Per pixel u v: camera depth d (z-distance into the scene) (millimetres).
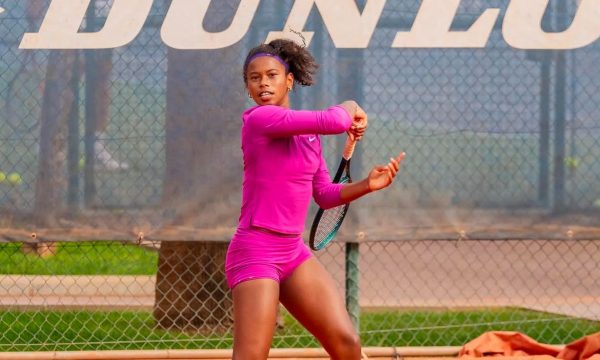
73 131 21422
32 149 21359
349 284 22156
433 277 39344
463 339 25828
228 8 21656
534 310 30141
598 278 38562
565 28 22031
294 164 14266
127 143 21516
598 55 22000
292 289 14523
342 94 21766
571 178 22062
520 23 21969
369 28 21797
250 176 14430
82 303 30016
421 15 21875
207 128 21609
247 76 14914
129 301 30688
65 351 21875
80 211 21406
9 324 26359
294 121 13867
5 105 21344
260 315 13992
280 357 21812
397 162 14516
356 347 14414
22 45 21359
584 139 22047
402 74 21875
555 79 22031
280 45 14969
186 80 21594
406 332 26719
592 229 22031
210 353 21625
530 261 44188
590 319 27156
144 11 21547
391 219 21859
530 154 22031
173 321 25141
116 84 21484
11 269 34844
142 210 21516
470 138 21938
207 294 25781
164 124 21547
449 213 21953
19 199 21328
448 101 21938
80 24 21453
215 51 21609
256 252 14234
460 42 21891
